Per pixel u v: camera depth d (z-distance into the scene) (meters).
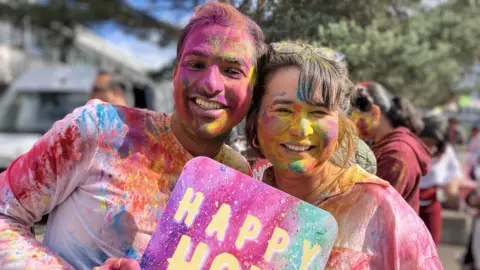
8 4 9.56
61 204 1.44
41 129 6.33
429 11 4.53
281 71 1.36
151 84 7.03
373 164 1.80
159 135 1.44
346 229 1.34
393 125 2.57
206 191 1.31
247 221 1.27
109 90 3.86
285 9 2.22
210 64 1.40
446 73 4.91
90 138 1.36
